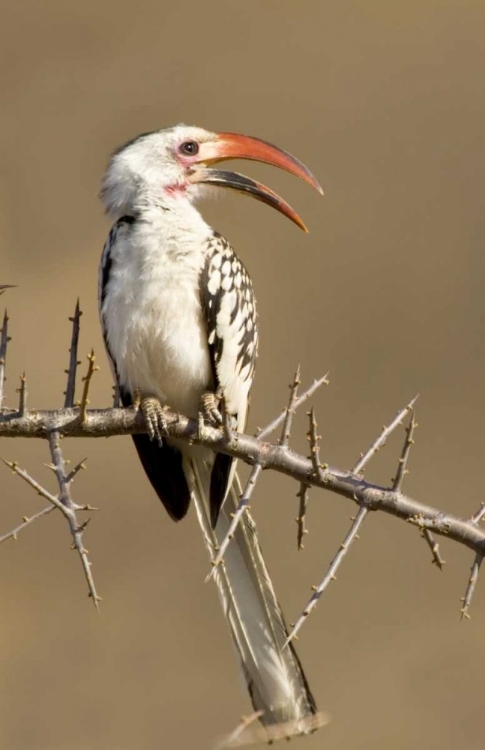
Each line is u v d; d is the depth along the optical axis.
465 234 18.52
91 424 6.00
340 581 13.54
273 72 20.27
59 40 20.20
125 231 6.84
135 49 20.23
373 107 20.03
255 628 6.54
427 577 13.67
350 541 5.48
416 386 16.72
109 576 13.66
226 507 6.84
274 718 6.43
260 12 20.81
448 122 19.88
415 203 18.80
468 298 17.75
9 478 14.42
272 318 17.25
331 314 17.44
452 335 17.41
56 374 15.84
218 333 6.80
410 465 15.47
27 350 16.16
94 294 17.27
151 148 7.03
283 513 13.92
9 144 19.17
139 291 6.72
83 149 19.31
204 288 6.75
